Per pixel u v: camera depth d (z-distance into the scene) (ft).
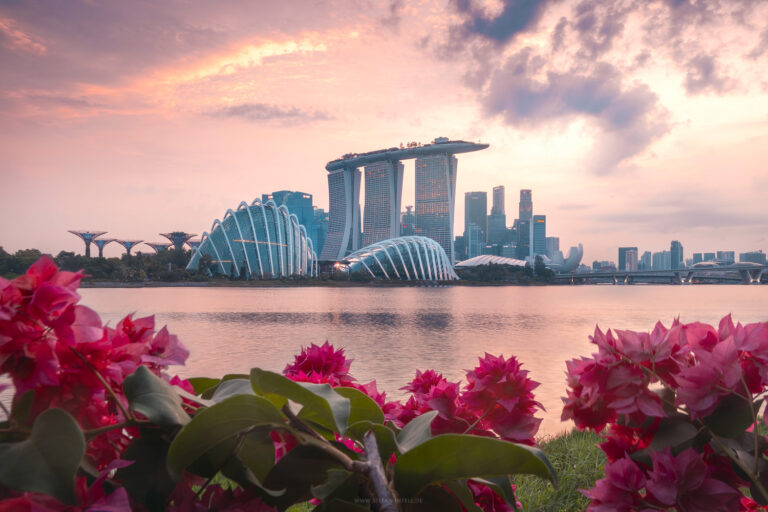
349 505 2.34
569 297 266.36
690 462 2.91
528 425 3.76
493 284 630.33
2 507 1.56
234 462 2.43
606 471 3.09
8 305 1.86
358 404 2.96
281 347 59.16
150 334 2.71
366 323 97.60
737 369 2.95
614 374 3.16
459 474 2.24
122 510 1.66
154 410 2.01
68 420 1.68
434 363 46.60
